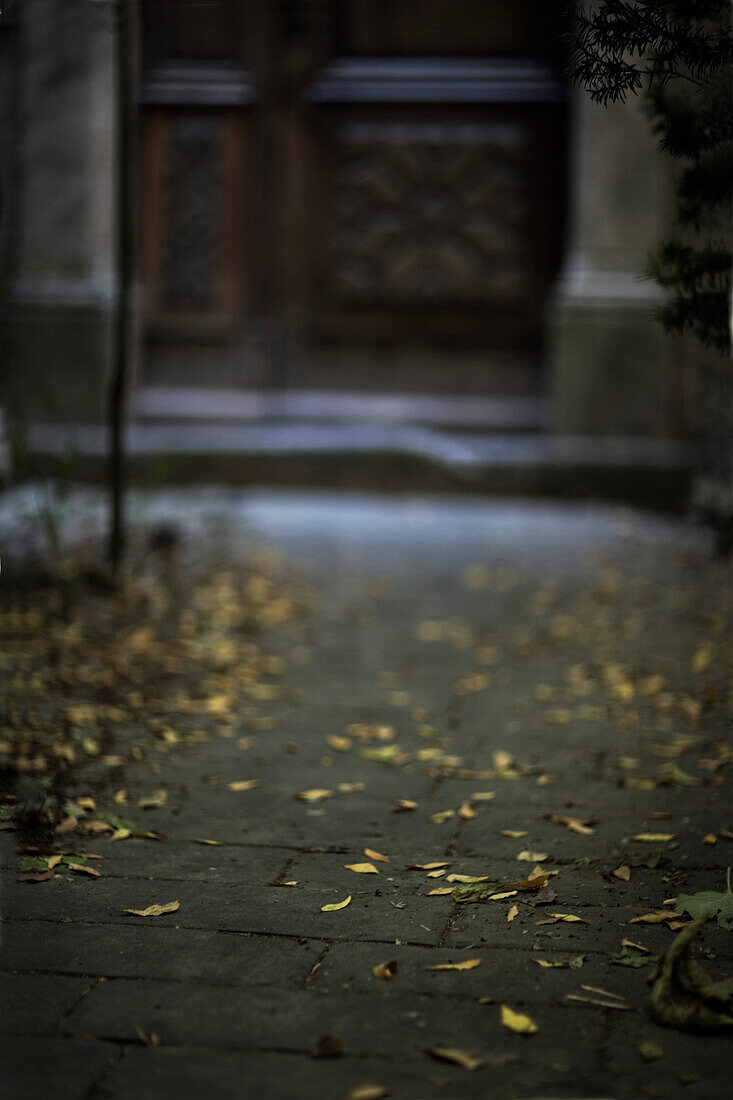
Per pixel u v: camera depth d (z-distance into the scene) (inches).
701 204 163.2
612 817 177.3
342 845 167.5
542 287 465.4
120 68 291.4
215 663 255.9
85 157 446.6
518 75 456.4
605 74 155.3
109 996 125.1
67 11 439.8
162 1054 114.7
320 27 459.8
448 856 163.9
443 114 462.0
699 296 169.5
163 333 474.6
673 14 151.9
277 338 473.4
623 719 224.2
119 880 154.6
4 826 169.3
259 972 130.4
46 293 450.6
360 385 478.9
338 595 321.7
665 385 440.1
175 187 468.1
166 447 449.1
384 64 462.6
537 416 467.8
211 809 180.4
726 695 236.4
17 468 377.7
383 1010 122.7
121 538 307.9
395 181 466.6
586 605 311.9
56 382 453.1
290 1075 111.3
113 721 217.9
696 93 157.2
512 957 134.1
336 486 455.5
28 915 143.7
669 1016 119.7
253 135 465.1
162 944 136.8
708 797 184.5
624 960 132.9
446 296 470.0
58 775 189.6
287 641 279.7
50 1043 116.3
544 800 184.7
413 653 272.1
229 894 150.8
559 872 157.6
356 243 470.6
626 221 435.8
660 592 321.7
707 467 420.5
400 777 195.8
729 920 141.5
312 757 205.2
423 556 367.9
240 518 409.4
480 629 291.6
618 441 445.4
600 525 414.6
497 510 438.6
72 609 285.6
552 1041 117.0
